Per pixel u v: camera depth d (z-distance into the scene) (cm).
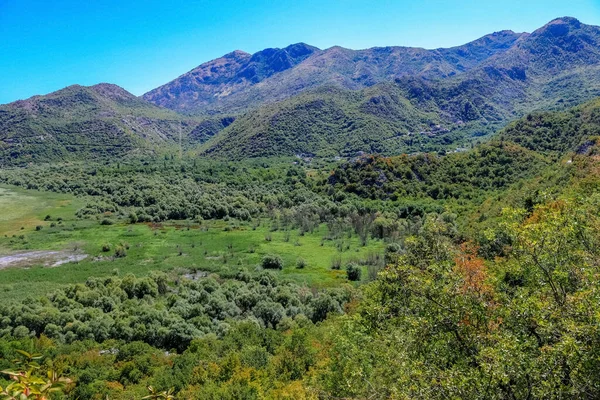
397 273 1728
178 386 3045
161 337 4512
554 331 1151
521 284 1744
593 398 1029
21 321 4656
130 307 5234
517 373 1043
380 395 1675
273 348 4047
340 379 2181
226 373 3184
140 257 7844
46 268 7169
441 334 1366
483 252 3328
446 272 1462
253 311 5438
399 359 1490
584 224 1572
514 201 6056
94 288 5819
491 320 1344
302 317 4972
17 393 432
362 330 2381
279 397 2497
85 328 4569
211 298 5472
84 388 3008
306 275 6994
